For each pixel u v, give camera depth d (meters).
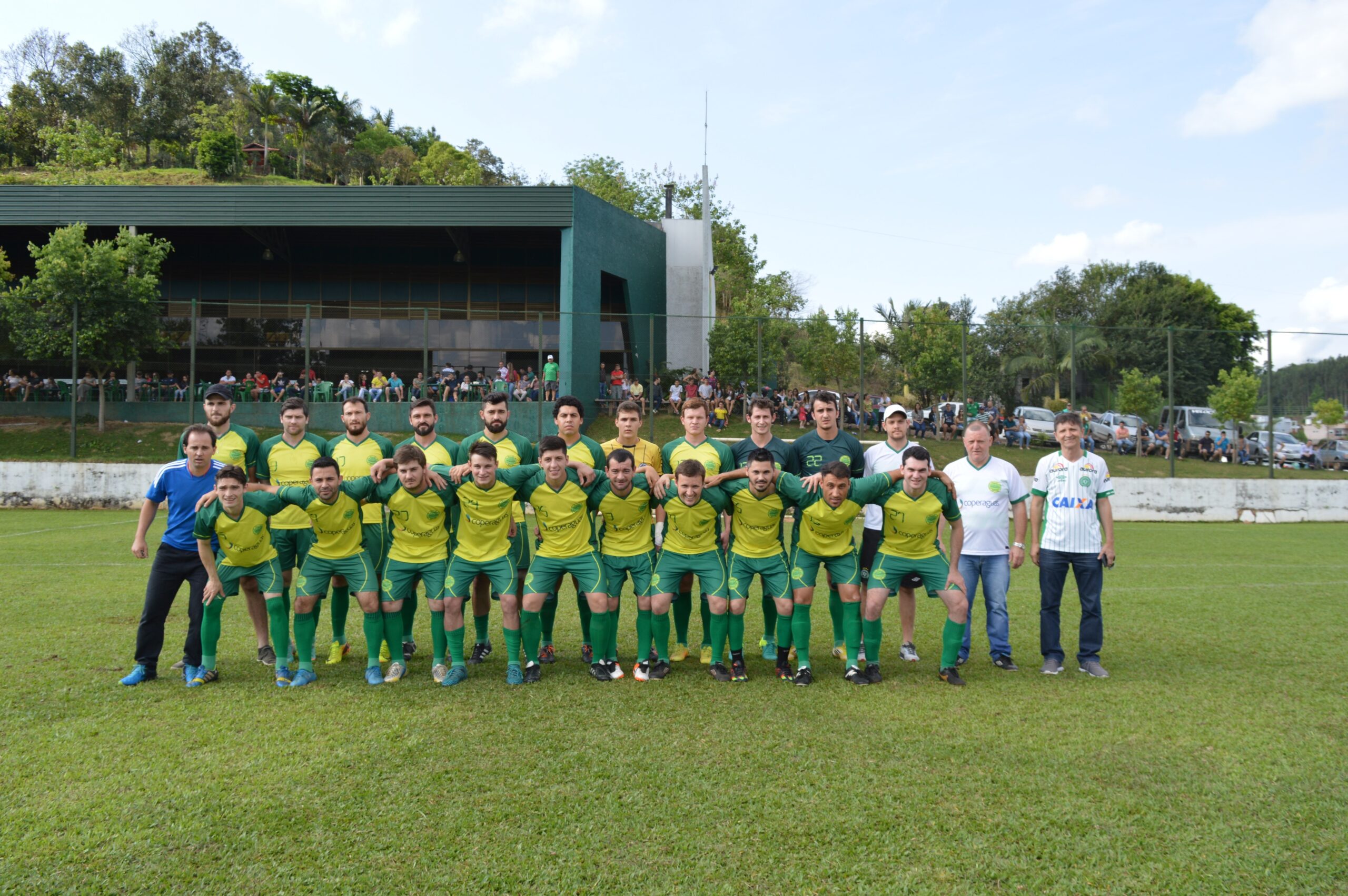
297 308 27.05
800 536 5.77
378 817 3.47
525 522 6.63
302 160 45.31
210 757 4.12
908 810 3.58
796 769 4.02
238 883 2.96
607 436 20.52
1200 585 9.74
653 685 5.57
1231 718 4.84
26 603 7.86
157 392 21.69
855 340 19.41
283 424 6.53
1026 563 11.83
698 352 24.70
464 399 21.38
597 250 24.23
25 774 3.88
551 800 3.64
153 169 42.69
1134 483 18.59
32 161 45.81
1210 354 20.27
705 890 2.93
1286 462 20.02
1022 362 20.53
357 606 8.28
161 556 5.51
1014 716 4.86
